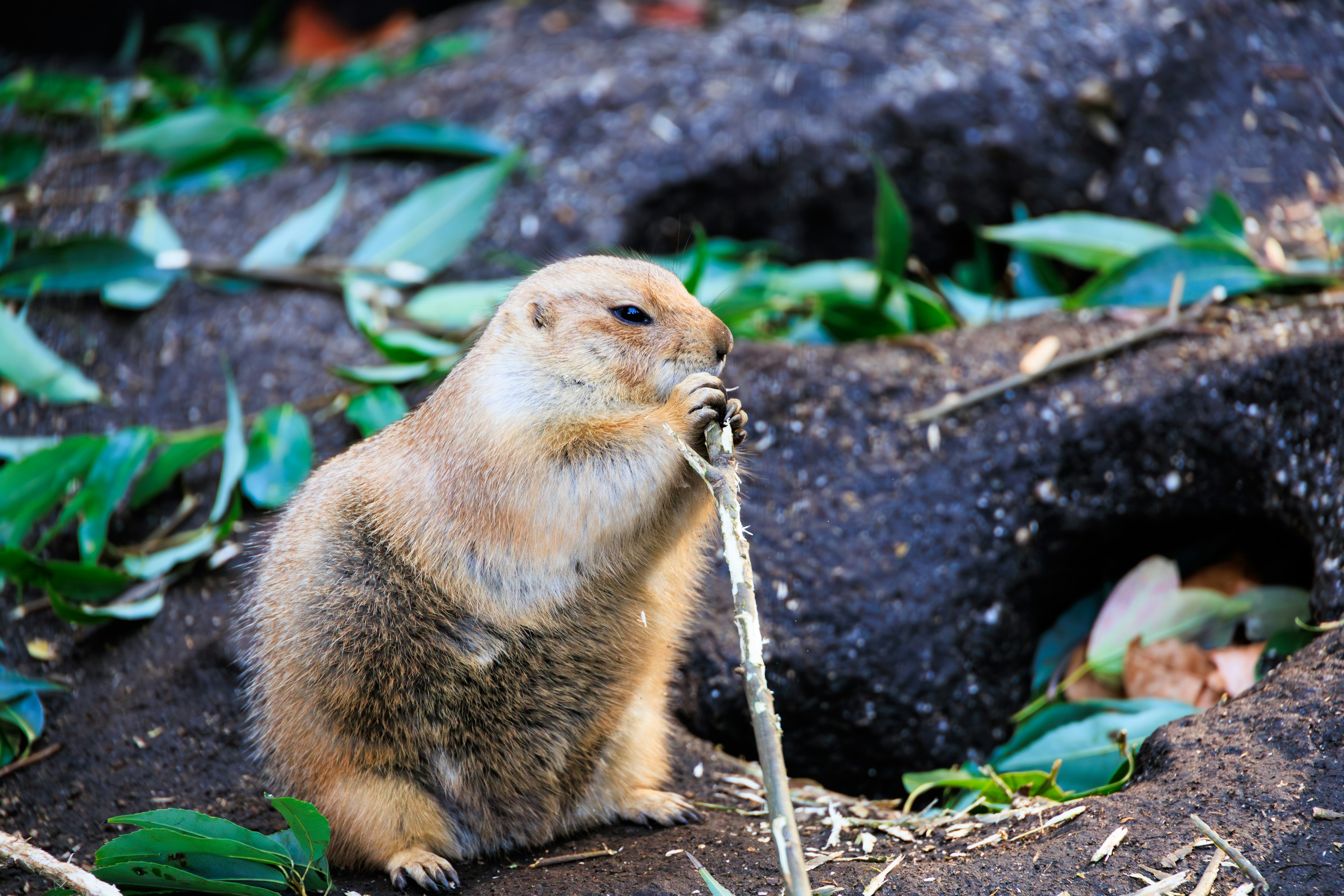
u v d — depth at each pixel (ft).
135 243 36.68
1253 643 26.40
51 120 45.27
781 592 28.04
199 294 36.40
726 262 37.32
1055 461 28.73
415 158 40.70
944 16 43.60
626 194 39.50
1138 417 28.25
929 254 41.93
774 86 41.88
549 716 20.24
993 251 42.24
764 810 22.86
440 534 19.63
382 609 19.80
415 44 50.26
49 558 30.99
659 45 44.39
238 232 39.17
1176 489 28.37
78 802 23.50
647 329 20.06
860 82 41.68
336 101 45.37
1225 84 38.58
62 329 35.47
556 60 44.62
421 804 19.97
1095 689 27.55
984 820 19.76
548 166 40.16
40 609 29.04
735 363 31.01
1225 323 29.30
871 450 29.43
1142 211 38.06
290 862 18.63
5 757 24.82
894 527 28.53
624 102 41.78
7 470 28.96
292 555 20.81
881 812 22.49
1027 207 40.65
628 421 19.24
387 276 36.04
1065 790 23.43
